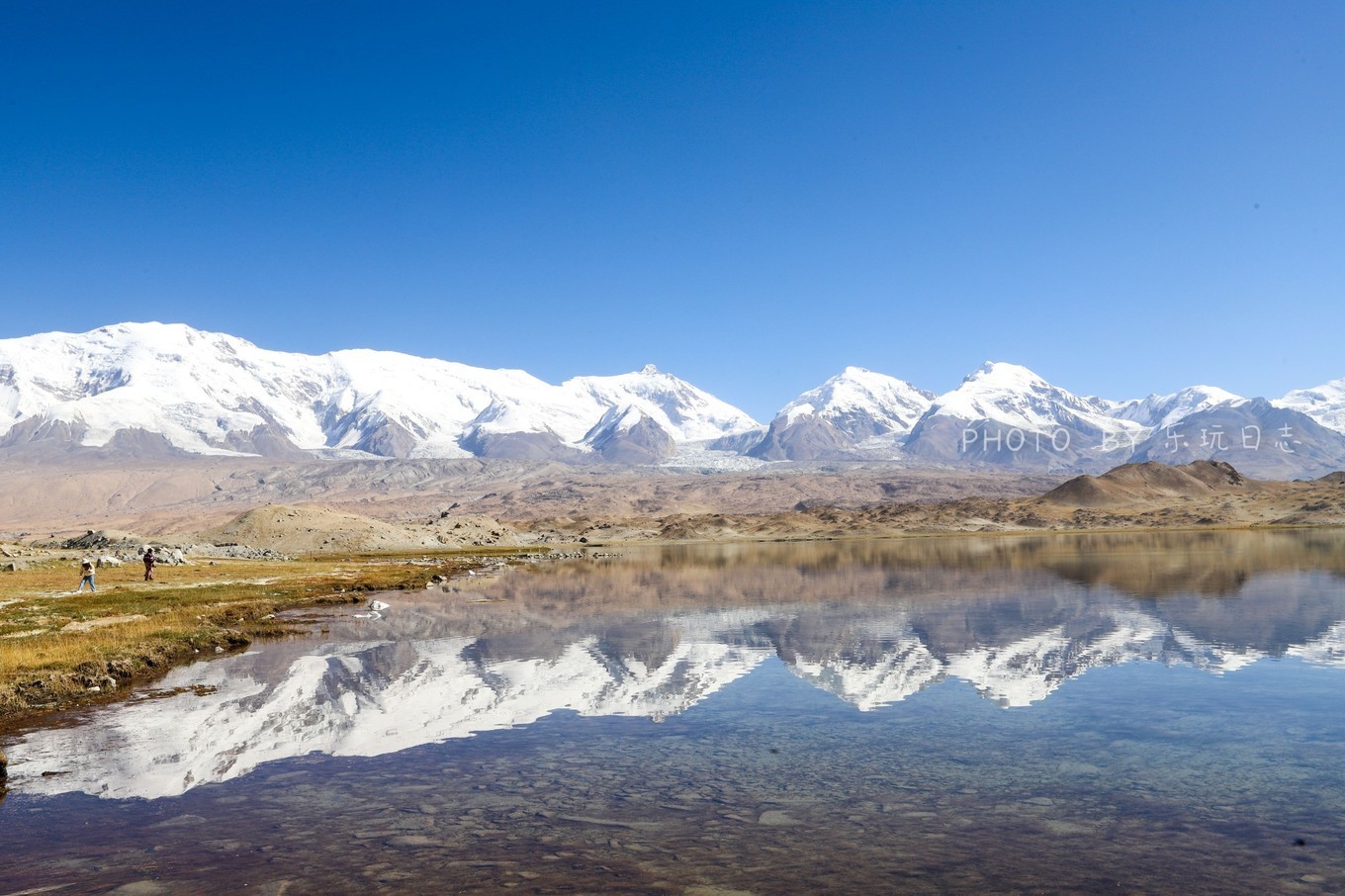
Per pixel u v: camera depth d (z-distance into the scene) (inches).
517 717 826.8
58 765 674.8
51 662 1042.7
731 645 1290.6
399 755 693.9
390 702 898.1
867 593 2116.1
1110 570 2751.0
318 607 1974.7
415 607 1968.5
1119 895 417.7
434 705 882.8
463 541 7111.2
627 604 1977.1
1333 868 450.6
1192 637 1272.1
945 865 456.8
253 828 523.8
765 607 1840.6
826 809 550.6
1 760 648.4
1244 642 1222.3
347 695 936.9
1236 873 444.5
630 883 434.6
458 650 1275.8
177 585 2380.7
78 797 592.1
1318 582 2137.1
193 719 829.8
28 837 514.0
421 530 7057.1
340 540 6058.1
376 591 2475.4
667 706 871.1
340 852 480.4
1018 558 3703.3
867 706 861.2
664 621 1619.1
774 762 660.1
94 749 722.8
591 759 676.7
